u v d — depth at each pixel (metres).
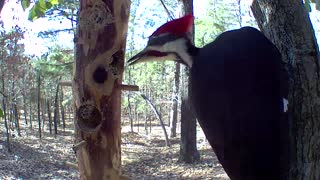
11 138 4.79
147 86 7.15
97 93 0.58
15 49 5.03
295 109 0.57
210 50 0.48
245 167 0.47
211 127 0.48
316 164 0.56
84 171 0.60
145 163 4.05
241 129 0.47
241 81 0.47
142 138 6.15
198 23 4.55
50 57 5.17
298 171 0.56
